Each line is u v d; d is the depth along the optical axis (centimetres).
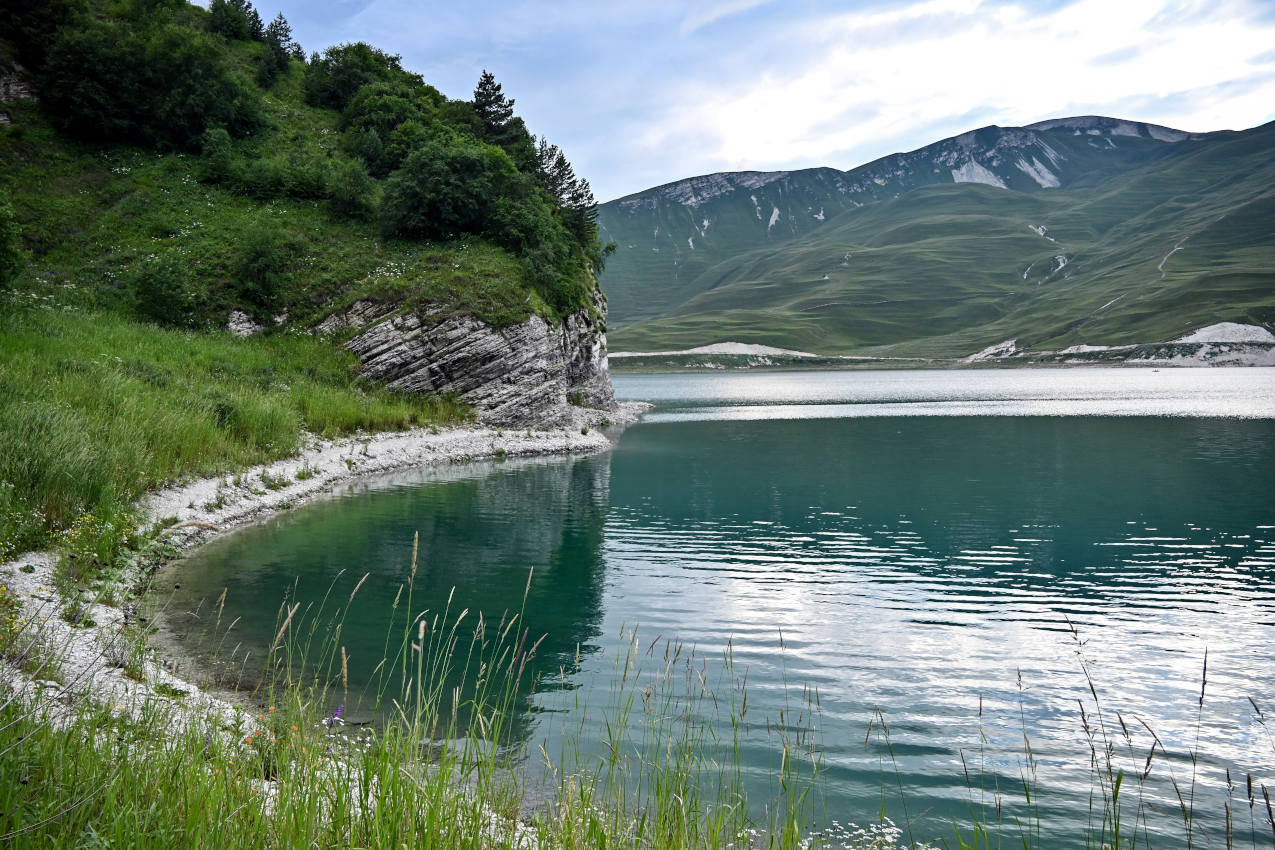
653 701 1101
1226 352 19312
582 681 1191
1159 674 1253
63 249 5159
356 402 4244
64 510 1669
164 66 6694
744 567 1998
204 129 6781
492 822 593
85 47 6356
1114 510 2745
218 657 1204
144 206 5756
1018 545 2244
